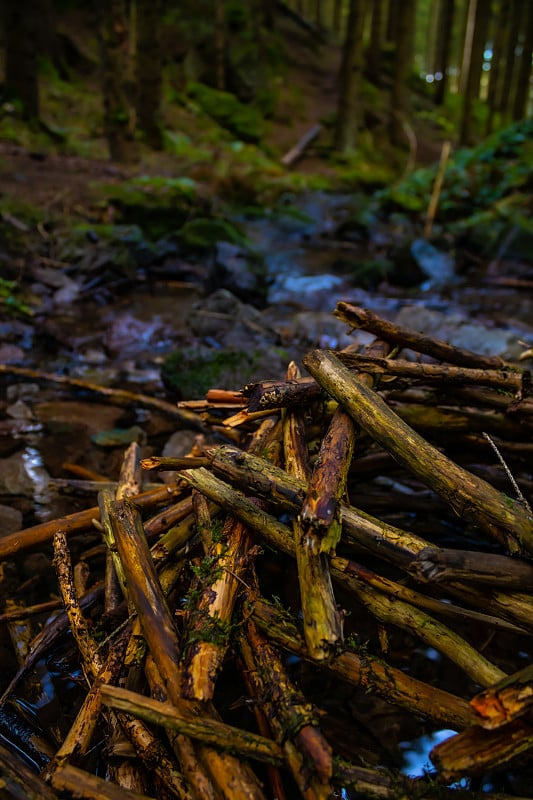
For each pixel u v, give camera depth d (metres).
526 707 1.24
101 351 4.51
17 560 2.29
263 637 1.59
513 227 8.16
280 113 15.31
